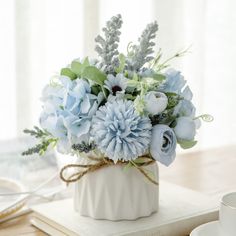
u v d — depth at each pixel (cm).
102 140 79
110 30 87
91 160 86
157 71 88
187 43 246
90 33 212
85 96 82
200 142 258
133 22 224
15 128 202
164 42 236
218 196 114
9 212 97
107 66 85
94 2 211
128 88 83
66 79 83
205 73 260
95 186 88
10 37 197
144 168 86
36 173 122
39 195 106
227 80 267
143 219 89
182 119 84
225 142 271
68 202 100
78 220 89
